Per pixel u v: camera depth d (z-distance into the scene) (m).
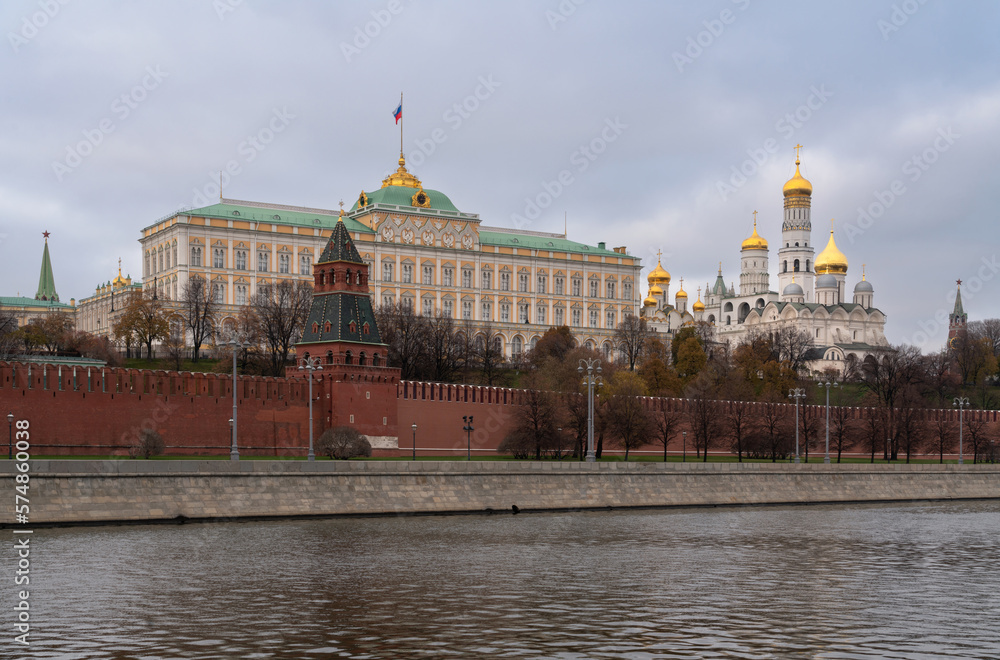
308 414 121.12
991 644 47.28
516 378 185.50
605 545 78.19
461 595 57.41
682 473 114.19
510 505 101.44
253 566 65.25
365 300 126.88
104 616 50.78
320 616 51.44
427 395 128.25
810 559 73.12
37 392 104.06
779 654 45.09
